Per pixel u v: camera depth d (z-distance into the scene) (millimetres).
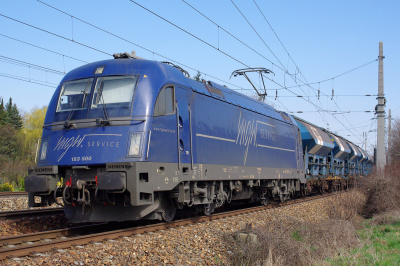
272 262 7398
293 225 10859
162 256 6828
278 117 18344
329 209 14844
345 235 9859
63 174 9000
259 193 16859
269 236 8414
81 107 8938
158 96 9031
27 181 8648
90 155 8445
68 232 8492
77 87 9266
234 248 8266
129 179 8055
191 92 10719
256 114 15539
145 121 8547
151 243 7566
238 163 13461
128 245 7160
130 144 8336
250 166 14461
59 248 6707
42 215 11438
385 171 18125
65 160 8656
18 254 6148
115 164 8141
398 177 18047
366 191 17297
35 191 8586
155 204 9219
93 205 9047
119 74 9078
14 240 7223
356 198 15602
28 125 52469
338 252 8773
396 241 9820
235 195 14188
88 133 8633
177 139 9680
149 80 9016
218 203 12562
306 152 23500
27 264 5660
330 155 28859
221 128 12375
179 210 13156
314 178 24844
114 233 7898
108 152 8359
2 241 7000
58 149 8836
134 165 8070
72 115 8938
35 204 9023
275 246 8039
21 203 14406
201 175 10883
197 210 12109
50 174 8750
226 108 12906
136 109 8609
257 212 14102
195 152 10648
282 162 18000
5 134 46344
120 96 8828
